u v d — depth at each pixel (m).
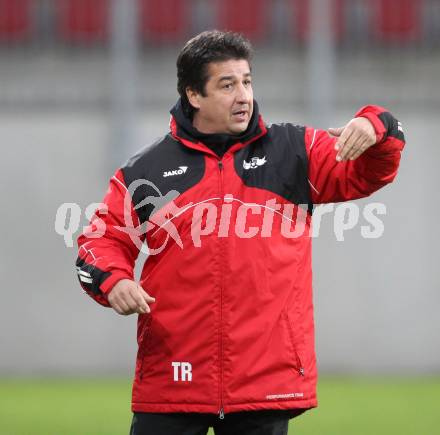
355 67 55.91
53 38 57.31
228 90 15.20
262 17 58.31
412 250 53.97
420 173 54.47
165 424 15.17
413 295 53.78
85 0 57.50
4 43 56.44
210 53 15.15
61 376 53.62
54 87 55.66
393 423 34.19
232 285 14.90
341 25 57.47
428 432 32.00
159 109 55.66
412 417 35.78
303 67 55.81
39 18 57.56
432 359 53.66
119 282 14.76
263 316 14.87
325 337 53.69
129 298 14.59
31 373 53.81
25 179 55.00
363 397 42.41
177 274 15.05
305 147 15.32
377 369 53.72
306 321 15.15
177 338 14.98
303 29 58.06
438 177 54.44
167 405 15.05
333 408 38.53
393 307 53.75
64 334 53.81
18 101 55.56
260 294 14.90
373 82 55.72
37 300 54.00
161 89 55.75
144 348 15.30
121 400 41.34
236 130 15.23
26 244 54.34
